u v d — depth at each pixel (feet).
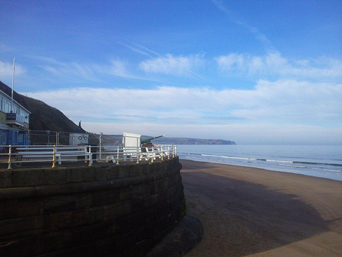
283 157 254.27
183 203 48.52
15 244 20.36
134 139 50.70
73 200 23.40
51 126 157.69
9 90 150.61
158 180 34.55
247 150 425.28
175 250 33.60
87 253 24.04
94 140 57.16
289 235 45.01
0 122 64.59
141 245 29.89
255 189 80.33
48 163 33.22
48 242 21.84
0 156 43.78
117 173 27.02
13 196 20.24
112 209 26.32
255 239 42.60
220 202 63.21
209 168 132.26
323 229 48.44
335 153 320.29
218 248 38.42
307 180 100.12
